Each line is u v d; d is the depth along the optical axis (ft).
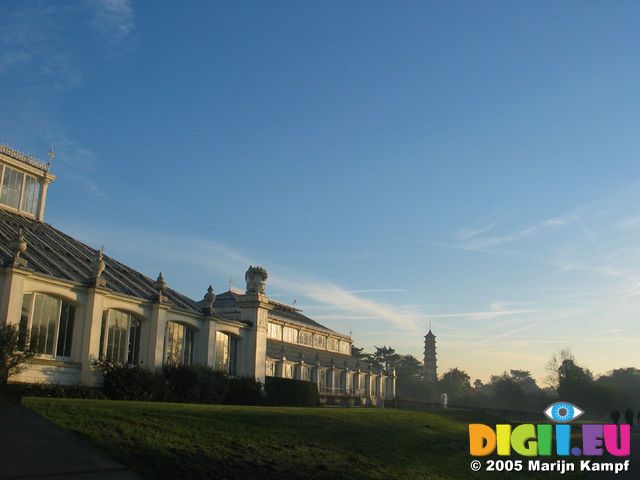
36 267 85.40
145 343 100.42
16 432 38.32
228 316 158.10
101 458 38.40
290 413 72.49
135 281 109.60
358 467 56.39
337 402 207.72
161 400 92.17
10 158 112.68
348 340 272.31
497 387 423.23
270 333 220.64
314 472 50.26
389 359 499.92
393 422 88.69
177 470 40.63
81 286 88.58
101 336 92.68
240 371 124.06
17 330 70.74
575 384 333.42
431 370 602.03
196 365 101.96
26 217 115.34
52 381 81.61
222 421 57.16
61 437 39.63
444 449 78.69
